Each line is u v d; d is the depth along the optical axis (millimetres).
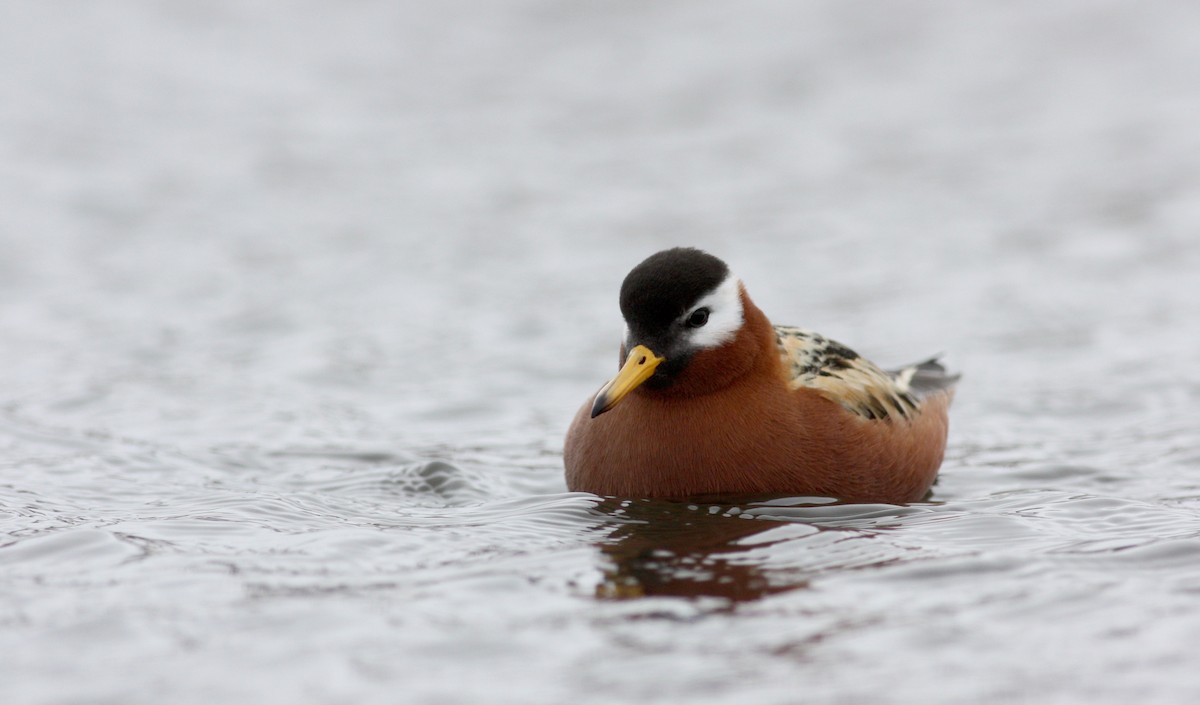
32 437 12234
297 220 21875
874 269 19344
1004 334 16516
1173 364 14906
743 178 23828
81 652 7039
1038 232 20781
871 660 6957
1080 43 30125
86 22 30906
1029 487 10953
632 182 23781
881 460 10555
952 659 6965
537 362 15727
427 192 23359
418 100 27938
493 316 17547
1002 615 7508
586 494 10422
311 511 9805
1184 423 12828
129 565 8312
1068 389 14336
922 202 22406
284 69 29328
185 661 6953
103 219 21547
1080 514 9656
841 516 9742
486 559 8555
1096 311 17188
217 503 9906
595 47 30734
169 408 13609
